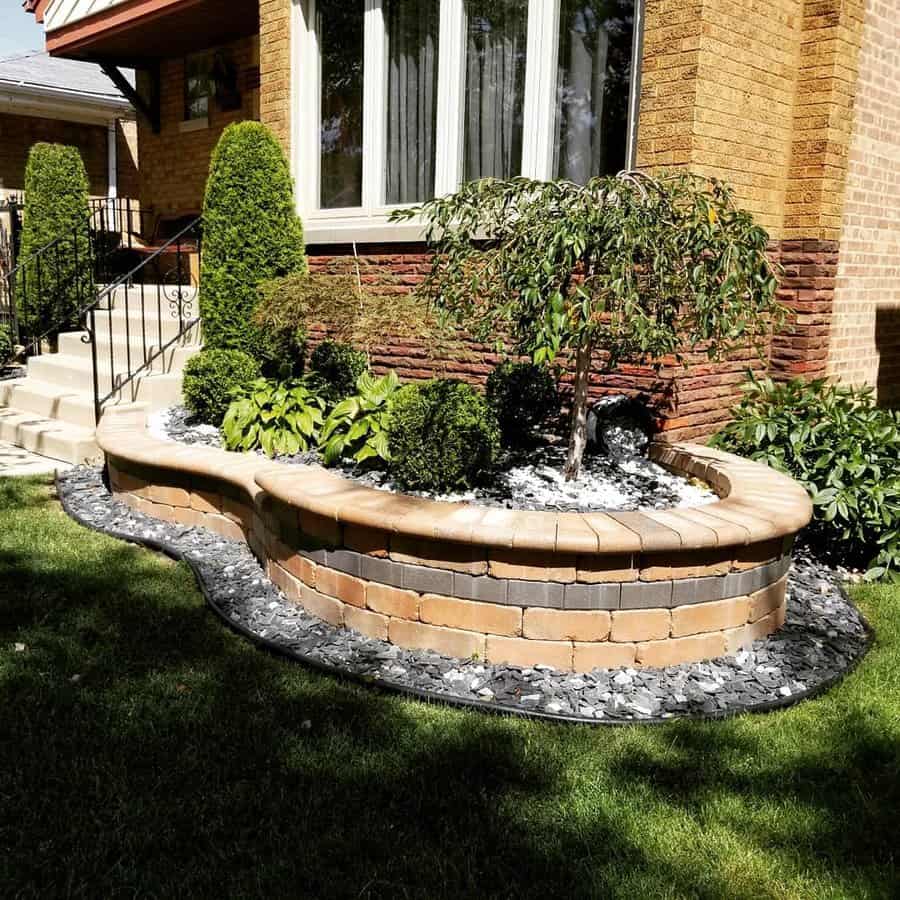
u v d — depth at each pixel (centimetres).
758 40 521
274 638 357
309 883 216
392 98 638
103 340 766
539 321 356
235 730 284
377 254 647
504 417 508
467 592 334
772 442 498
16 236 1030
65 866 218
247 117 993
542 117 553
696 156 483
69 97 1202
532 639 331
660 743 287
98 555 452
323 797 251
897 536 455
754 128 532
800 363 595
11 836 230
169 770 261
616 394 523
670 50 482
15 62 1360
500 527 324
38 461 650
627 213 360
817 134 566
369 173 652
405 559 343
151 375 693
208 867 220
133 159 1397
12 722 285
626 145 519
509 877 221
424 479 410
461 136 596
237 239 618
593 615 328
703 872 225
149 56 1077
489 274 377
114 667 326
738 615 348
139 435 557
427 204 439
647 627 332
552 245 346
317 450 506
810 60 562
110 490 568
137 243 1173
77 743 273
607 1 523
